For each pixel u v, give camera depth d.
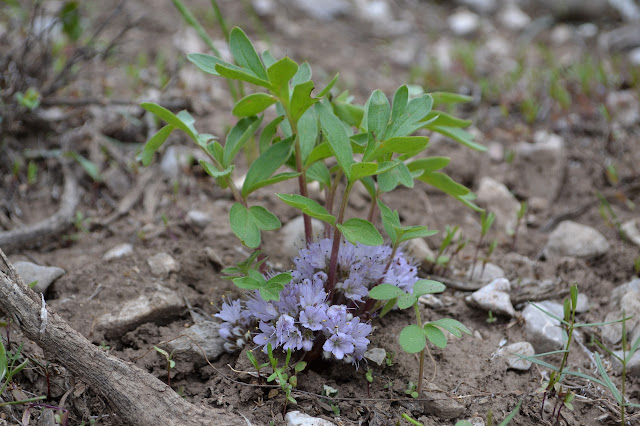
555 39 0.93
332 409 0.50
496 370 0.52
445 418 0.50
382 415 0.50
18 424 0.49
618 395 0.49
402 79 0.77
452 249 0.59
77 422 0.49
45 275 0.55
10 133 0.61
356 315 0.52
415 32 0.94
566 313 0.51
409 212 0.61
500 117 0.69
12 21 0.71
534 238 0.60
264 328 0.50
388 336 0.53
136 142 0.64
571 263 0.58
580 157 0.65
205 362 0.52
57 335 0.48
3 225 0.58
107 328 0.52
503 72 0.79
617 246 0.59
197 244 0.58
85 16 0.77
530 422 0.50
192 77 0.70
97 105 0.65
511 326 0.55
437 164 0.52
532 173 0.64
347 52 0.83
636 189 0.63
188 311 0.54
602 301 0.56
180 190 0.61
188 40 0.77
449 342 0.53
